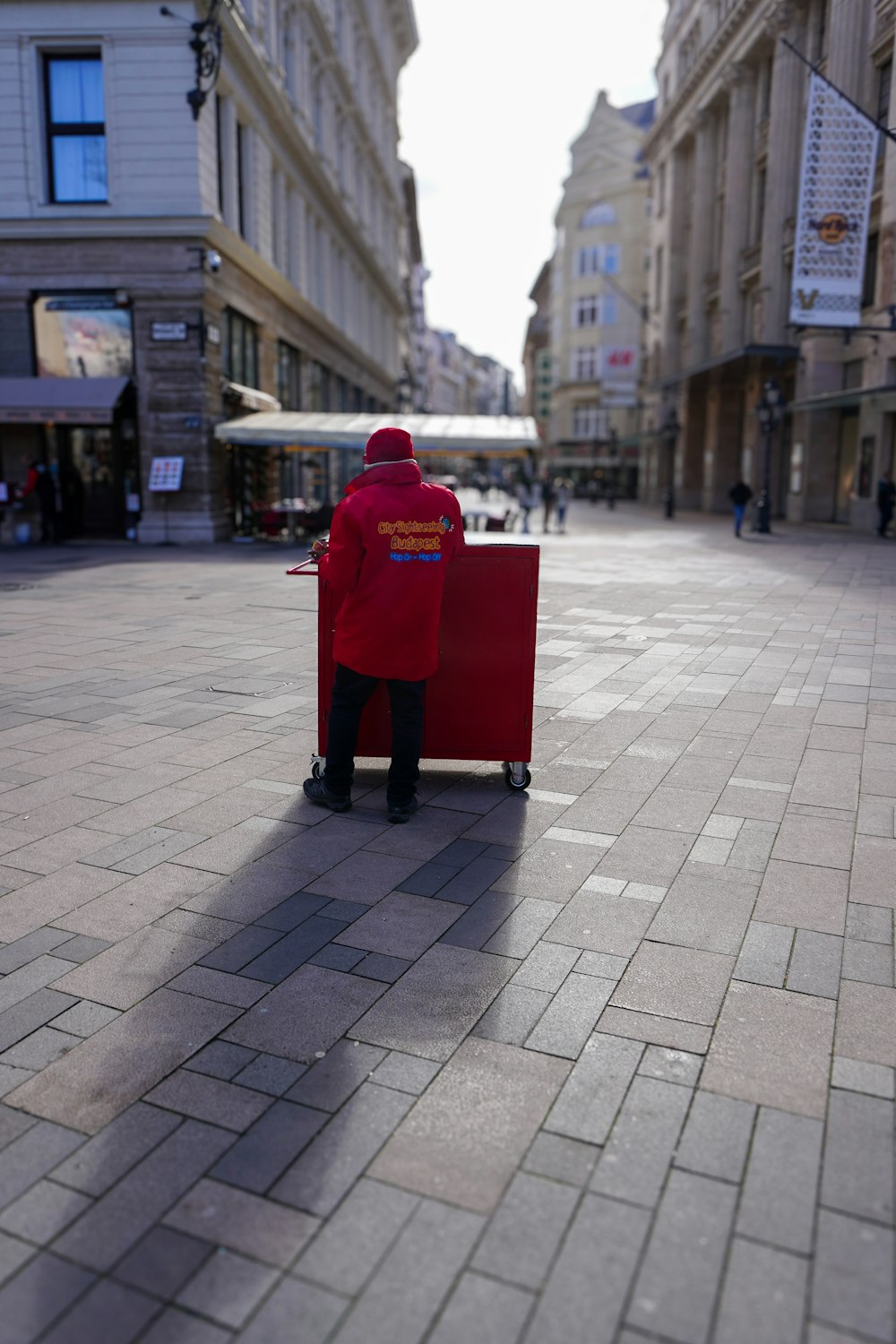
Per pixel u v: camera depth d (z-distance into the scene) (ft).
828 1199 7.40
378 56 140.56
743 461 124.47
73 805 15.72
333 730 14.99
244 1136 8.09
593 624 32.45
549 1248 6.95
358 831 14.65
